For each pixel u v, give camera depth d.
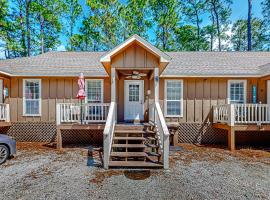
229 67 11.10
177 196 4.39
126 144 7.48
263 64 11.44
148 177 5.54
